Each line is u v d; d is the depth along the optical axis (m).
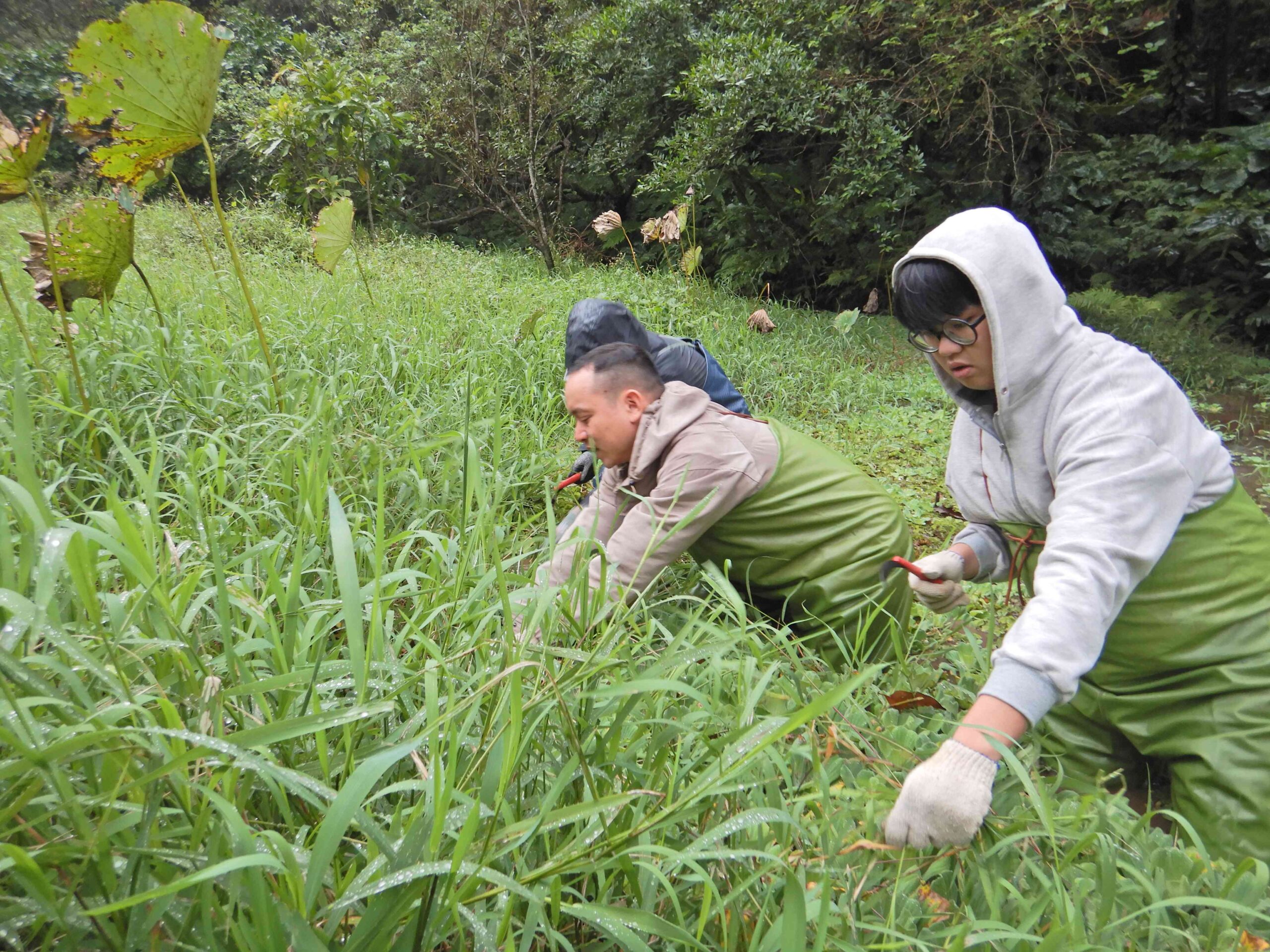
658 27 11.80
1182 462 1.81
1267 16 10.23
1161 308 9.19
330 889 1.14
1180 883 1.61
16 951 0.92
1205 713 1.95
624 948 1.27
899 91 9.87
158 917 0.95
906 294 1.89
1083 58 9.41
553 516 1.81
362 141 11.17
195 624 1.52
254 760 1.01
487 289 7.85
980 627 3.09
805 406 6.49
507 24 12.68
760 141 11.39
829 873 1.31
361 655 1.25
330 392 3.52
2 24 15.48
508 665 1.40
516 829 1.13
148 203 11.98
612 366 2.55
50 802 1.06
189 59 3.04
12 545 1.22
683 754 1.63
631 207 15.00
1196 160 9.55
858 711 2.01
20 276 5.27
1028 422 1.93
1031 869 1.50
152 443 1.74
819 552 2.62
